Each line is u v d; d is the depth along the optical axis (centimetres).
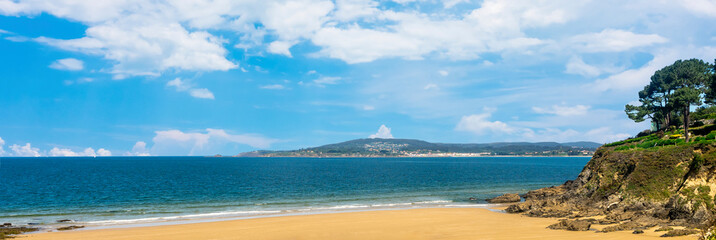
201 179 10994
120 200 6128
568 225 3281
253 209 5078
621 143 6219
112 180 10662
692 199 3331
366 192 7206
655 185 3981
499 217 4197
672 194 3759
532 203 4631
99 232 3522
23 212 4906
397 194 6825
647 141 5444
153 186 8688
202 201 5953
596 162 5588
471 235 3222
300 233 3434
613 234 2992
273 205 5450
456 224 3772
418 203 5584
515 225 3628
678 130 6406
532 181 9781
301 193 7081
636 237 2853
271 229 3603
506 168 18150
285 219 4134
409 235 3309
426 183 9250
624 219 3544
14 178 11562
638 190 4100
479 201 5812
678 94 5675
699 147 3934
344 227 3675
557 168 18150
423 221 3962
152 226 3822
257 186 8606
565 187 6097
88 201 6025
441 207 5175
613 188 4538
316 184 9106
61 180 10725
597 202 4538
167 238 3275
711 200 3262
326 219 4119
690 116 8056
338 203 5638
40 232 3559
